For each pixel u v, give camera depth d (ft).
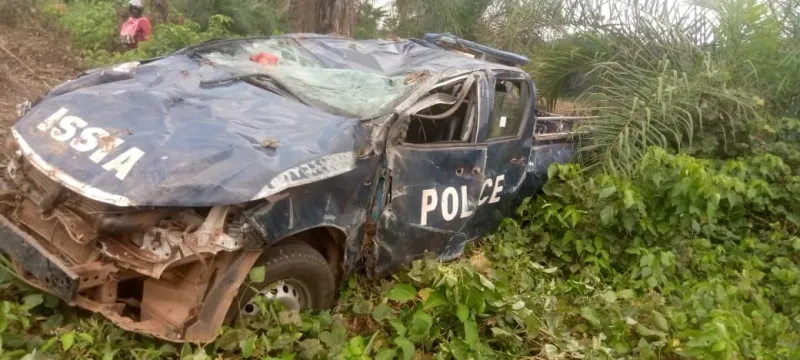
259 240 10.46
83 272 9.99
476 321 12.69
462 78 15.17
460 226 15.21
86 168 10.34
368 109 13.48
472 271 12.62
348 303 13.21
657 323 13.88
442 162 14.16
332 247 12.64
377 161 12.62
